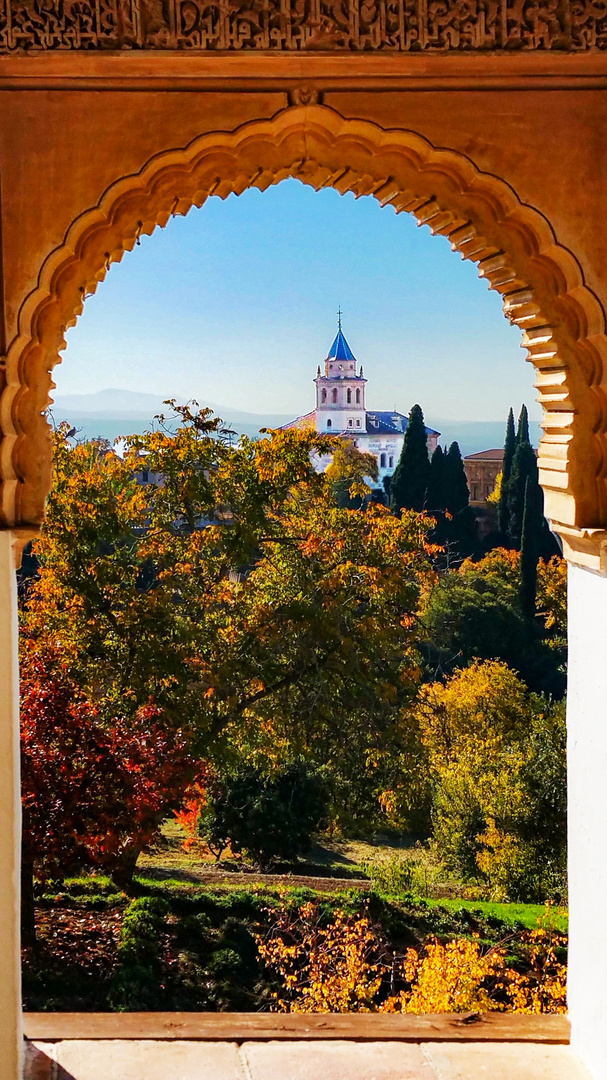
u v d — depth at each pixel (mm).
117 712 14562
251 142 2787
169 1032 3166
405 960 8992
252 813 15844
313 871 16203
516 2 2625
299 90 2646
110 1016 3283
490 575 30453
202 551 16797
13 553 2762
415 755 16906
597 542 2834
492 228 2828
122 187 2656
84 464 16062
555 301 2812
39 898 10102
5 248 2621
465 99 2684
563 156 2701
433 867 15828
